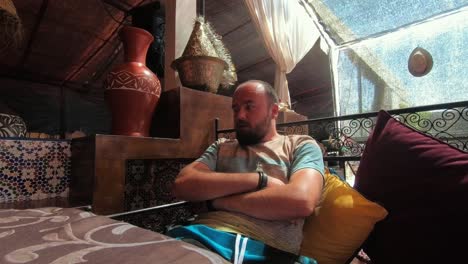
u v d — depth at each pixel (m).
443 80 3.60
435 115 2.10
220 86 2.06
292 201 0.80
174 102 1.59
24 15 3.11
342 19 3.96
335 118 1.38
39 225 0.60
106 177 1.18
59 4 3.01
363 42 4.32
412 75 3.86
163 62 2.20
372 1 3.54
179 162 1.61
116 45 3.88
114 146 1.22
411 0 3.41
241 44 3.97
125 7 3.11
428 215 0.74
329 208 0.95
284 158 1.03
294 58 3.43
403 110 1.12
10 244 0.47
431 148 0.82
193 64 1.67
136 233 0.54
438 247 0.71
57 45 3.83
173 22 1.98
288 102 3.14
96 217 0.68
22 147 1.18
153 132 1.71
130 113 1.39
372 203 0.87
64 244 0.48
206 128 1.70
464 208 0.68
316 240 0.94
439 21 3.63
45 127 4.81
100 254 0.43
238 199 0.89
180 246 0.47
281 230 0.87
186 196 0.98
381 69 4.15
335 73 4.50
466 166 0.73
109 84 1.40
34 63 4.30
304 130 2.24
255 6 2.96
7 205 1.07
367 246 0.92
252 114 1.08
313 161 0.95
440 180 0.75
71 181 1.31
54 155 1.27
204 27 1.88
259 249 0.80
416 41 3.82
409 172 0.83
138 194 1.41
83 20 3.30
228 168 1.08
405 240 0.78
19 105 4.58
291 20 3.47
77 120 5.20
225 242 0.80
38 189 1.22
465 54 3.44
